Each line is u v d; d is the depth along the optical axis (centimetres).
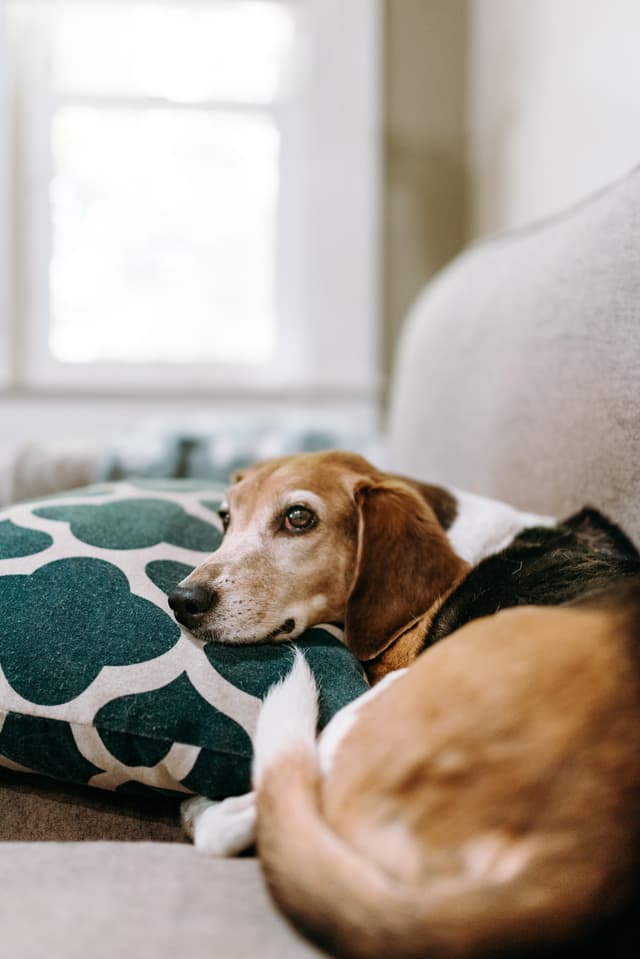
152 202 297
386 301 297
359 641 94
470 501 108
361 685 85
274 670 86
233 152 297
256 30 292
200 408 289
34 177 287
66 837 82
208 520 114
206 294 301
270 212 300
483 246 197
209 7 288
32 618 86
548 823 54
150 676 82
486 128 277
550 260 133
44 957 54
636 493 98
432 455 178
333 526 101
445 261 298
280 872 57
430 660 69
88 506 109
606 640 64
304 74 291
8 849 70
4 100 279
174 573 97
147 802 88
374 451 217
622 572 85
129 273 298
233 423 226
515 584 90
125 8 287
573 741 56
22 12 281
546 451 122
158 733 79
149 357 301
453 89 293
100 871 66
